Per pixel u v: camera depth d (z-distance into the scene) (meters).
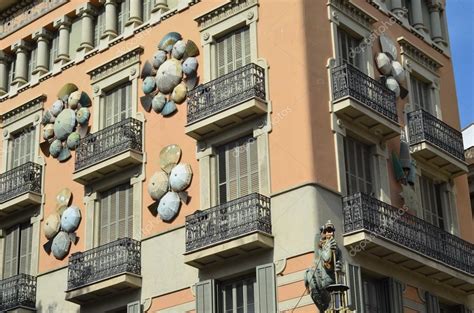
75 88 35.78
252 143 29.56
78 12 36.91
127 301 30.95
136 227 31.56
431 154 32.00
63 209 34.16
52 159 35.41
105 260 31.33
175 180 30.73
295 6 29.88
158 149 31.89
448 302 31.64
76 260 32.09
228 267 28.50
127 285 30.61
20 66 38.50
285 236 27.50
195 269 29.38
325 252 22.55
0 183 36.28
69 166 34.66
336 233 27.44
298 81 28.89
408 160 31.03
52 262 33.84
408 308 29.25
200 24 32.25
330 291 21.12
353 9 31.67
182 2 33.22
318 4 30.36
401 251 28.38
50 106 36.50
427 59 34.88
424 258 29.33
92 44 36.28
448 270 30.25
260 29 30.52
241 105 29.11
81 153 33.50
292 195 27.78
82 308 32.22
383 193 30.00
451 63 36.59
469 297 32.34
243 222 27.80
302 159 27.92
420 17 35.56
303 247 26.94
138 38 34.19
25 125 37.19
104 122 34.25
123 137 32.28
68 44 37.12
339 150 28.80
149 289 30.48
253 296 27.98
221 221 28.31
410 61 33.84
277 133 28.81
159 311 29.94
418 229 29.67
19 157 37.12
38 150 36.06
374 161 30.34
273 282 27.19
